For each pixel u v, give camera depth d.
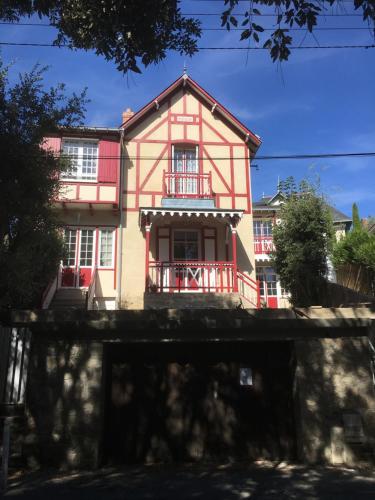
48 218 9.81
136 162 16.72
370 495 5.89
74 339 7.89
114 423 8.06
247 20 4.78
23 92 8.30
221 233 16.66
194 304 14.24
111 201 15.72
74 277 15.61
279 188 16.95
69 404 7.57
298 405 7.90
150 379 8.28
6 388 7.86
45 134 8.77
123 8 5.08
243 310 8.08
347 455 7.57
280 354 8.45
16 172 8.11
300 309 8.12
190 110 17.44
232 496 5.90
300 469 7.26
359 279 13.74
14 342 8.08
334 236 16.02
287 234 16.00
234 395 8.27
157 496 5.90
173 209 15.12
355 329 8.16
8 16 5.98
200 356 8.40
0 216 8.12
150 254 16.09
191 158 17.23
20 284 8.73
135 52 5.38
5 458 6.39
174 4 5.20
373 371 7.97
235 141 17.44
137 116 16.80
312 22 4.70
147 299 14.23
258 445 8.06
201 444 8.02
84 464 7.34
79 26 5.49
